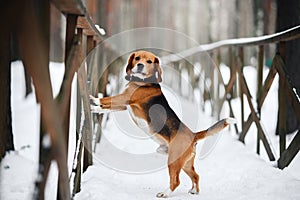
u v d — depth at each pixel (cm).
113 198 326
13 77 890
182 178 418
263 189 358
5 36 170
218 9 2136
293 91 397
